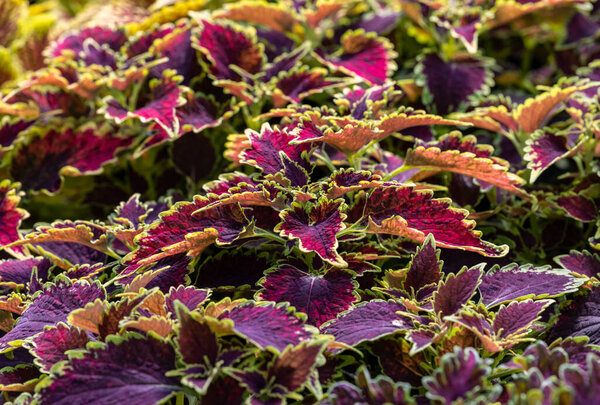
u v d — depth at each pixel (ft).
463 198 3.40
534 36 4.22
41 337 2.93
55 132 3.69
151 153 3.76
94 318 2.91
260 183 3.11
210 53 3.65
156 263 3.13
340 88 3.71
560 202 3.30
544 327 3.02
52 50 3.86
